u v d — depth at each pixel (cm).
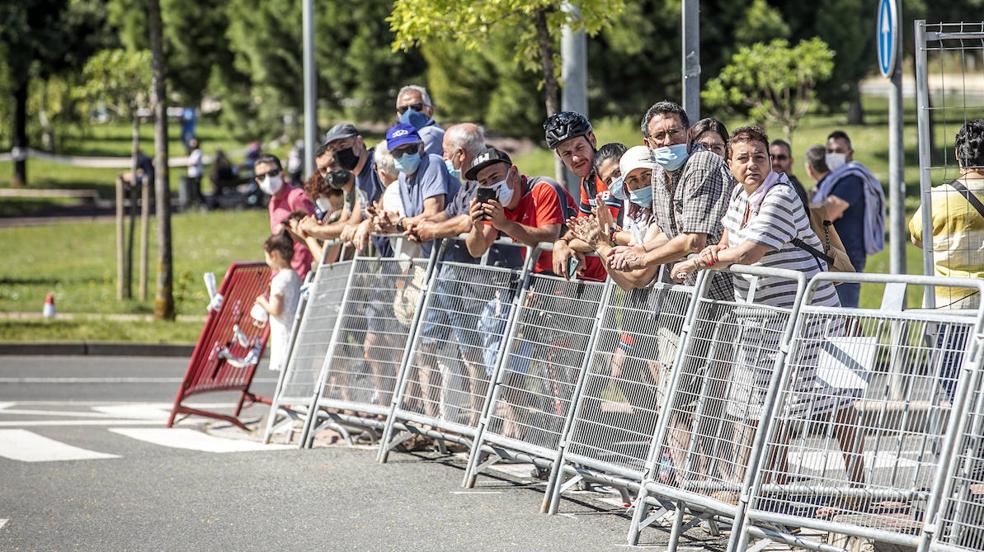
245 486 1561
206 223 6294
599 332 1396
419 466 1688
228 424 2194
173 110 7388
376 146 1844
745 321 1205
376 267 1783
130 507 1461
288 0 7175
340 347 1825
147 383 2798
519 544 1279
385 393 1752
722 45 5150
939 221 1316
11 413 2320
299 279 2041
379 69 7038
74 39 8825
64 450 1847
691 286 1285
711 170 1284
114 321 3688
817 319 1141
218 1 7869
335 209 1947
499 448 1539
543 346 1486
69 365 3100
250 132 7856
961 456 1020
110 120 7681
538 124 5016
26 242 5825
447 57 5012
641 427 1323
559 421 1452
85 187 8794
